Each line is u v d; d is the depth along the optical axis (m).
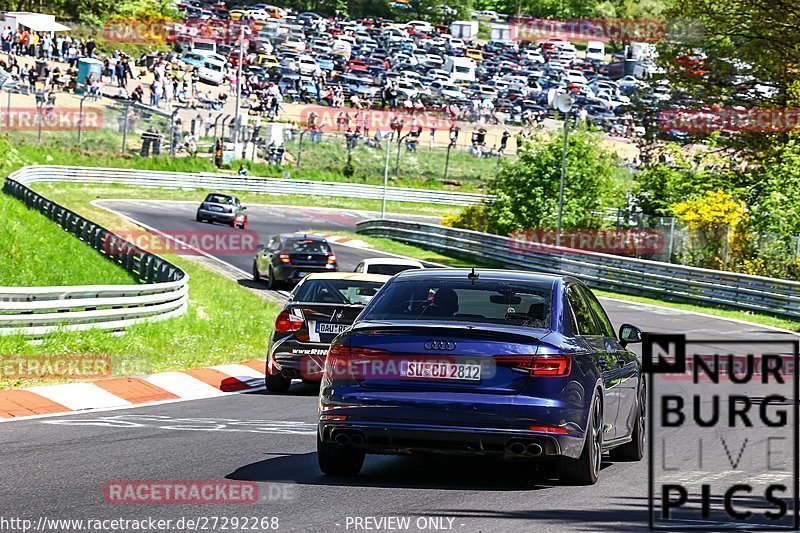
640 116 126.19
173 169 163.38
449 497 18.64
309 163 178.00
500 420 18.91
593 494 19.28
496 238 108.81
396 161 184.62
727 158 123.75
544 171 130.12
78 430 25.94
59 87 170.38
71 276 63.31
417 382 19.33
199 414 29.89
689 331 68.00
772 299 81.94
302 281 37.62
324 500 18.12
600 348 21.45
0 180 130.75
